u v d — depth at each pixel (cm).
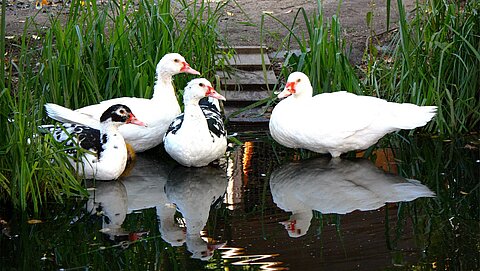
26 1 760
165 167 579
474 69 609
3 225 523
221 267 488
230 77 641
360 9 730
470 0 618
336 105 576
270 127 589
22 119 534
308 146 581
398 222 521
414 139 604
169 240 510
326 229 516
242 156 590
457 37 610
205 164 579
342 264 489
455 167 573
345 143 576
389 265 489
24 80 551
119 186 558
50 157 545
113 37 610
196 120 570
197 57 623
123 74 607
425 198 543
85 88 601
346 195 547
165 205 541
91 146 560
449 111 614
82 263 495
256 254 498
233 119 625
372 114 574
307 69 618
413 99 604
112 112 557
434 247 502
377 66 626
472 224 519
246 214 532
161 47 614
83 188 548
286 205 538
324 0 754
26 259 498
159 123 586
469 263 490
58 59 594
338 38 621
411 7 718
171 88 593
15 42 667
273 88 632
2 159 538
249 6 745
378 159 584
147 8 613
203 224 523
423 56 611
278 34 676
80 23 605
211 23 635
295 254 496
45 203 541
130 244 507
